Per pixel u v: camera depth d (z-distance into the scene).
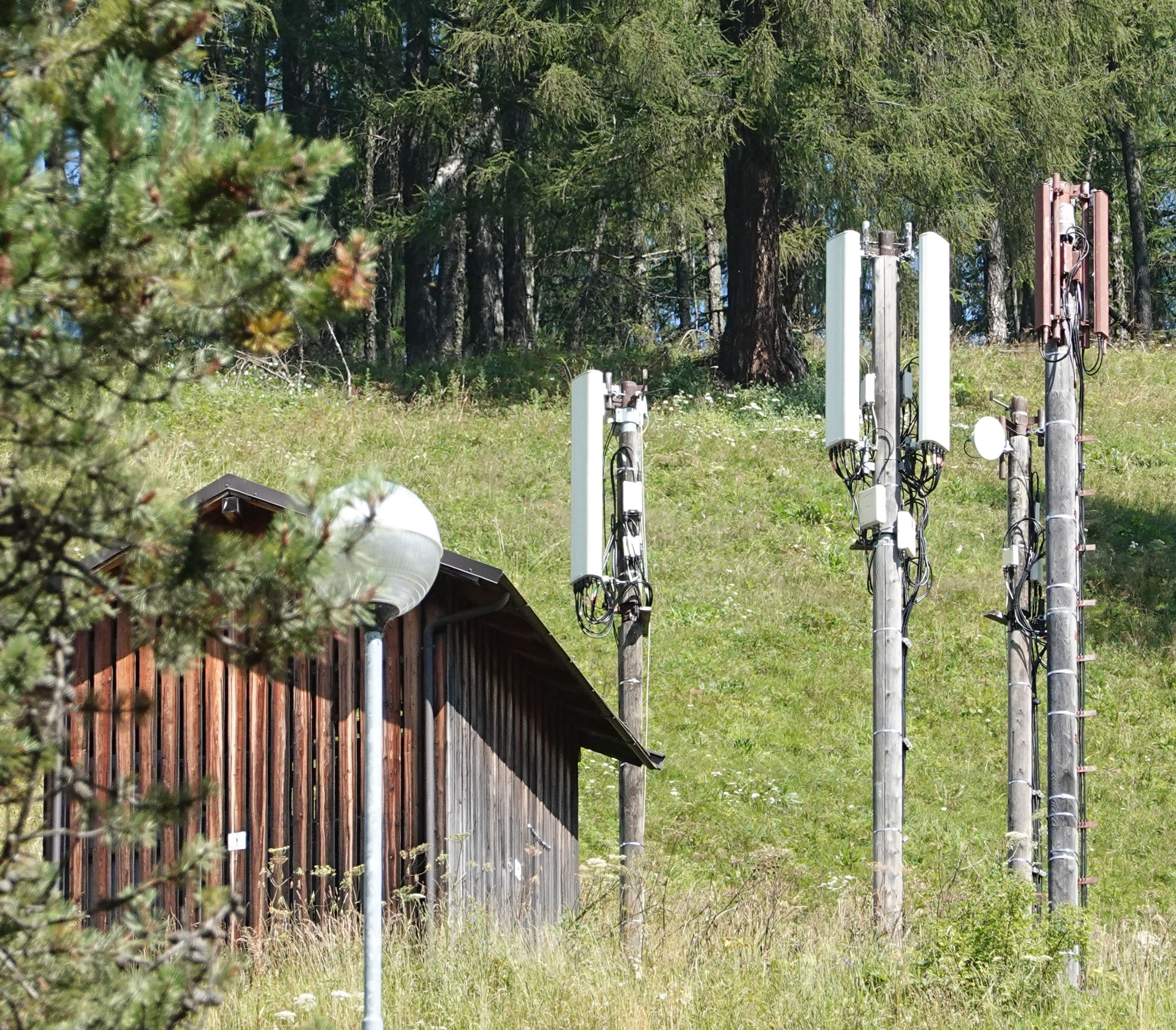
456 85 102.81
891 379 34.62
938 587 64.81
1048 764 33.47
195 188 13.02
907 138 82.62
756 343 91.00
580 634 59.38
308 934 31.70
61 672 13.07
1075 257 34.66
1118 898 45.16
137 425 13.73
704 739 53.06
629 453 35.88
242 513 33.50
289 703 34.41
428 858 34.03
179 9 13.86
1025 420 41.41
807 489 73.06
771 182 91.50
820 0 80.38
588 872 34.66
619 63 81.38
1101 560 67.81
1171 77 103.62
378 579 14.62
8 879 12.91
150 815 13.65
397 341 138.12
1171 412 89.88
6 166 12.19
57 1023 12.66
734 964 28.92
